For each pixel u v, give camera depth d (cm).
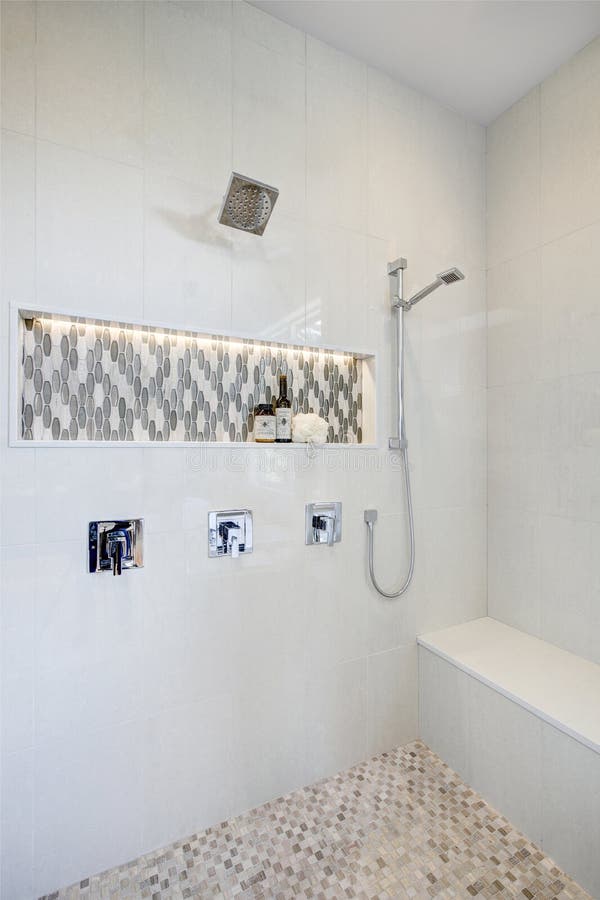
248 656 149
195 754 141
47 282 119
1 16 115
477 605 205
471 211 203
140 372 139
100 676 127
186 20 138
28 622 118
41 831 120
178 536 137
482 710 157
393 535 180
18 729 117
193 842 138
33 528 118
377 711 177
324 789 160
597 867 122
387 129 178
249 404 157
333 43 164
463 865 131
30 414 124
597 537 163
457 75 179
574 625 171
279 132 154
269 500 152
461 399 199
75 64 123
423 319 188
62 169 121
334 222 165
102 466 126
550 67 175
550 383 179
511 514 196
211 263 142
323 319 162
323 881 126
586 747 124
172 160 136
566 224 172
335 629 166
